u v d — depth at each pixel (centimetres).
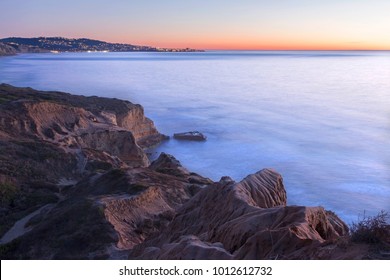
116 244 3397
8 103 7962
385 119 13975
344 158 9062
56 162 6375
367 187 7156
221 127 12331
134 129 10300
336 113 15238
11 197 5084
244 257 1484
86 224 3644
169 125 12500
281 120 13650
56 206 4791
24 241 3606
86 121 8575
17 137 7050
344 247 1203
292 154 9356
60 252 3359
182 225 2725
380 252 1121
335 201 6512
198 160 8900
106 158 7069
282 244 1434
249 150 9681
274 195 2759
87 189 4988
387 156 9225
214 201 2672
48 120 7950
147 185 4638
